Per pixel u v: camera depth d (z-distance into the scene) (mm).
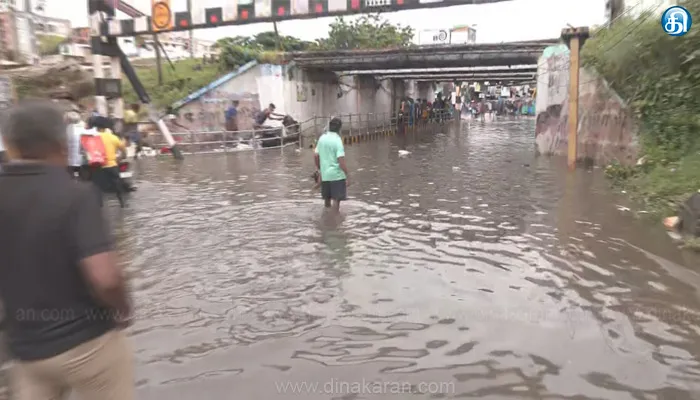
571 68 13094
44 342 2205
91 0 17453
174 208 9516
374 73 28859
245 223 8297
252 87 22000
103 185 9305
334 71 26312
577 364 3895
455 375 3781
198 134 20422
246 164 15789
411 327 4543
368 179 12570
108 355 2363
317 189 11016
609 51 12836
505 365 3900
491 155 17438
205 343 4305
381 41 32562
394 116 32281
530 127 34031
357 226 7973
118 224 8312
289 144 21281
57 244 2135
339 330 4504
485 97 61969
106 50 17938
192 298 5250
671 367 3832
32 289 2160
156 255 6680
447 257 6426
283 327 4582
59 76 18078
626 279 5562
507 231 7578
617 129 12336
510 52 20297
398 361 3982
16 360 2303
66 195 2168
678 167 9453
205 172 14227
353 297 5211
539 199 9758
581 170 13062
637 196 9273
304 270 6023
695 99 10375
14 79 16656
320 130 25859
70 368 2264
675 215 7715
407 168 14477
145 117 19797
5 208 2156
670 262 6043
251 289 5473
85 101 18734
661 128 10758
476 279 5664
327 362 3982
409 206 9391
